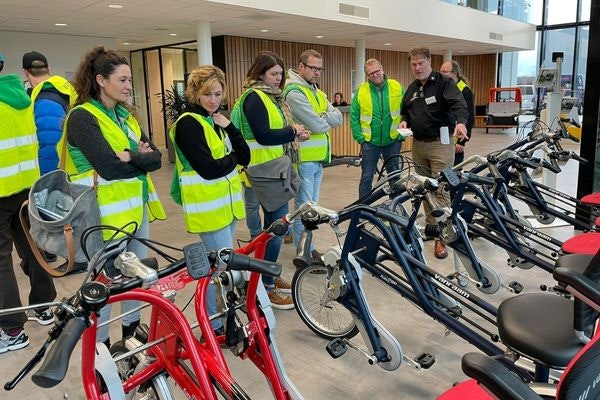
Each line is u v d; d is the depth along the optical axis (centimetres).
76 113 188
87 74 192
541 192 349
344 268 206
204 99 214
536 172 376
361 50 1160
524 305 159
